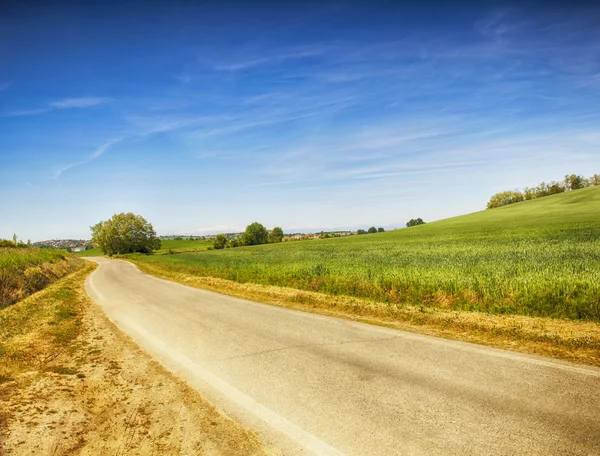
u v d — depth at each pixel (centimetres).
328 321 866
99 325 989
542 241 2631
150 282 2092
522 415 391
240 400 479
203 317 1009
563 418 380
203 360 648
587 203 6053
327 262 2014
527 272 1154
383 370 540
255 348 691
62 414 463
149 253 9812
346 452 349
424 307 950
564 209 5881
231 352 680
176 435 404
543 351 582
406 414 411
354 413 422
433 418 398
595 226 3347
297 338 739
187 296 1434
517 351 587
